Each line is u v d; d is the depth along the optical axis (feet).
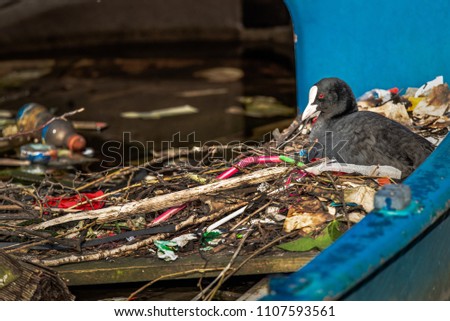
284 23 59.31
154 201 24.66
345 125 26.58
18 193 28.19
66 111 46.29
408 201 19.89
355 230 19.07
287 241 23.47
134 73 55.01
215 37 60.75
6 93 51.06
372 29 33.47
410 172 24.94
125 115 45.03
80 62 58.70
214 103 46.65
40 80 54.39
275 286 16.85
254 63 55.83
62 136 38.70
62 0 61.36
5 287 21.76
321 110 27.78
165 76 53.78
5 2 61.16
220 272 22.80
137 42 61.57
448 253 23.04
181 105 46.50
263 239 23.50
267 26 59.77
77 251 24.22
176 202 24.71
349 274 17.24
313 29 34.63
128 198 26.81
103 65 57.62
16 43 61.05
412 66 33.04
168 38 61.46
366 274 17.58
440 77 32.17
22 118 40.57
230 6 60.23
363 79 34.19
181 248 23.94
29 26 61.26
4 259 22.22
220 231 24.08
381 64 33.65
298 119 33.17
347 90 27.84
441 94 31.55
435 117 30.86
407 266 20.21
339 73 34.53
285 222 23.80
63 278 23.44
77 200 27.22
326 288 16.69
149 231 24.16
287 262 22.66
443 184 21.40
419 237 20.34
